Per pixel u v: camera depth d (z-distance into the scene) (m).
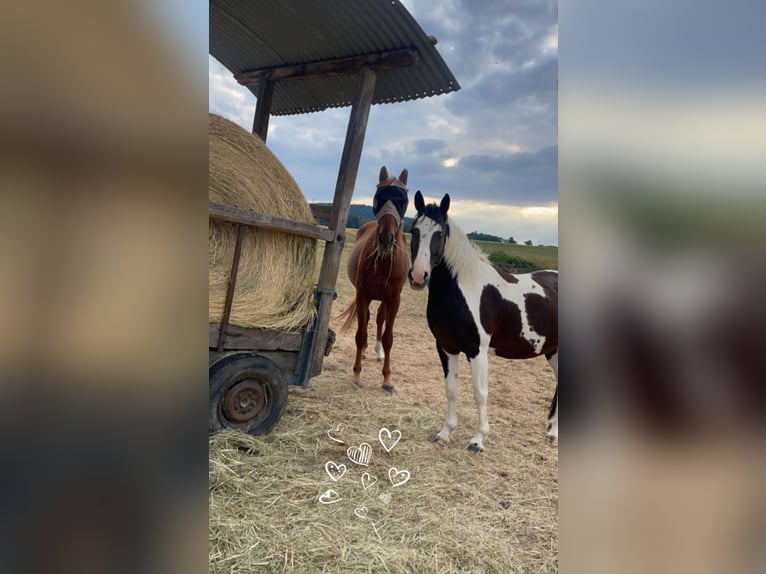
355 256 3.78
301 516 1.85
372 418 2.95
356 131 2.95
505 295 2.54
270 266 2.54
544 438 2.86
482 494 2.15
